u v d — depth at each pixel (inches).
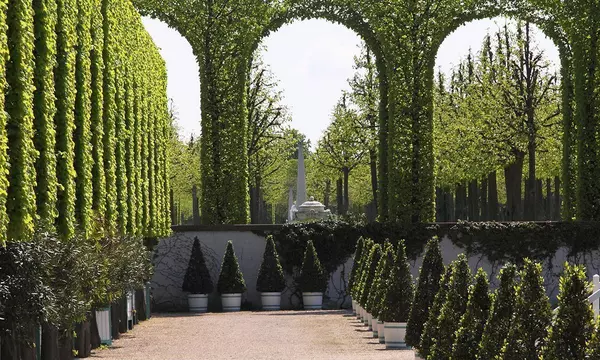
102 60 877.2
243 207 1523.1
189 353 793.6
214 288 1462.8
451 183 2181.3
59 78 710.5
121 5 1029.8
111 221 898.7
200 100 1521.9
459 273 530.3
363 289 1053.8
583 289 374.6
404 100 1473.9
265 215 3700.8
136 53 1134.4
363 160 2373.3
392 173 1481.3
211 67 1508.4
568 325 370.6
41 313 564.1
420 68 1475.1
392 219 1478.8
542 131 1936.5
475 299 493.4
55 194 647.1
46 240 593.9
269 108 2325.3
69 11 725.3
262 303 1425.9
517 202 1931.6
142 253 1047.0
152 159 1267.2
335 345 839.1
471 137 1967.3
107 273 826.2
